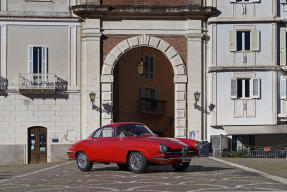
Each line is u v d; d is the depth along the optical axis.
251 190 15.36
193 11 37.28
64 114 37.34
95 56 37.44
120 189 16.03
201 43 37.69
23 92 36.97
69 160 37.00
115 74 40.47
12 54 37.22
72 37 37.50
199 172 20.75
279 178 18.48
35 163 36.66
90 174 21.00
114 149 21.09
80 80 37.50
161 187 16.27
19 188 17.16
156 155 19.84
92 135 22.44
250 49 37.75
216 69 37.44
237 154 35.69
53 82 37.03
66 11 37.47
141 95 48.84
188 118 37.62
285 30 37.97
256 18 37.66
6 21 37.22
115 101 40.78
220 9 37.81
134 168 20.53
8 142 37.06
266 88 37.69
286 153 36.09
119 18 37.66
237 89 37.72
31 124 37.22
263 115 37.62
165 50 37.78
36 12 37.31
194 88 37.69
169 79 51.66
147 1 37.75
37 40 37.38
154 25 37.78
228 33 37.75
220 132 37.62
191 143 20.80
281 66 37.88
